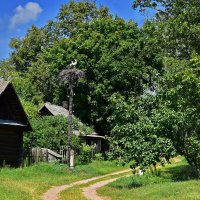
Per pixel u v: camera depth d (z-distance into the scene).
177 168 34.81
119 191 22.89
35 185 23.98
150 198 19.14
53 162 37.88
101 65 57.66
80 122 54.38
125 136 26.61
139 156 25.64
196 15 37.84
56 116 47.84
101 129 60.53
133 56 58.94
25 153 36.56
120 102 28.14
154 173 30.30
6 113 35.16
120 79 57.44
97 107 58.62
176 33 37.75
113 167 43.38
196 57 30.75
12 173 29.55
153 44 41.88
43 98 72.38
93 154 50.50
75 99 59.84
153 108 27.77
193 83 27.45
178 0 39.03
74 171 35.56
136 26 62.47
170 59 36.47
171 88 27.25
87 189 24.94
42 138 44.28
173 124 25.70
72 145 44.78
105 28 62.06
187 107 27.19
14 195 17.27
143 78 58.62
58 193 22.03
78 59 58.41
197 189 19.31
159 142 25.12
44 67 72.19
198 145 25.67
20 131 36.25
